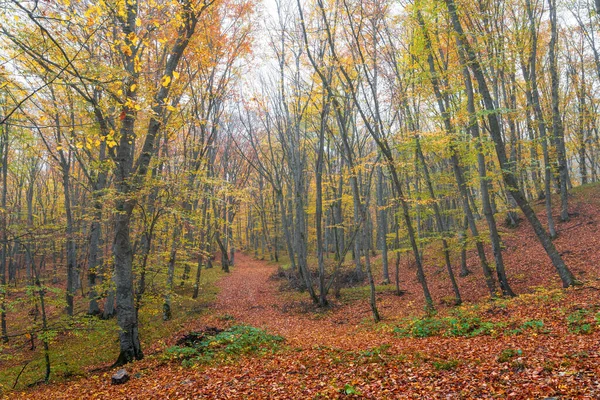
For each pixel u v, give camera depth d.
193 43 13.80
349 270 25.30
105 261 15.34
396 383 5.92
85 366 11.49
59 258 38.16
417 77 12.97
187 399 6.38
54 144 17.22
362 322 14.43
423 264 23.66
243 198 15.66
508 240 21.05
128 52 6.52
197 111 17.95
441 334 9.54
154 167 11.41
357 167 14.62
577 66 25.23
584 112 25.17
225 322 15.70
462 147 13.54
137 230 13.33
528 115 18.84
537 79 20.53
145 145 10.86
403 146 13.44
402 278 22.44
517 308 10.35
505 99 19.08
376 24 15.09
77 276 23.62
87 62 6.98
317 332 13.41
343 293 20.58
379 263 27.22
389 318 14.09
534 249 18.55
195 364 8.90
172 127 11.95
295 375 7.09
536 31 17.53
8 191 33.03
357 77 15.55
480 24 13.68
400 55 15.23
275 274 27.81
